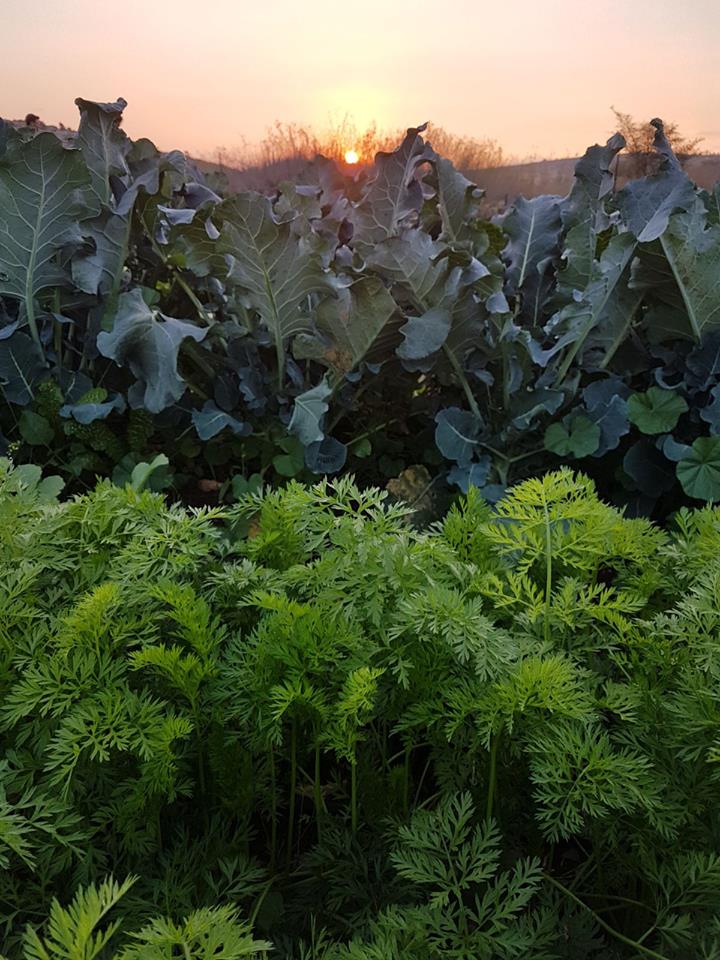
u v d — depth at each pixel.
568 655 1.16
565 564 1.31
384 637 1.05
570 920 1.01
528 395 2.77
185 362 3.02
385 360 2.87
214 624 1.10
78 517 1.30
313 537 1.30
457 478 2.68
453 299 2.71
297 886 1.17
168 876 1.02
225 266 2.78
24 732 1.00
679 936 0.96
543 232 3.14
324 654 1.03
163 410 2.84
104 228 2.90
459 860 0.95
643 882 1.10
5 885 0.99
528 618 1.17
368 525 1.24
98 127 2.98
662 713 1.06
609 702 1.07
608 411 2.70
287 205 3.24
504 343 2.77
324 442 2.85
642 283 2.72
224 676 1.08
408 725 1.05
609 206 2.88
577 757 0.97
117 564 1.22
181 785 1.08
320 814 1.15
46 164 2.69
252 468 3.07
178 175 3.44
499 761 1.13
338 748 1.03
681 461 2.56
